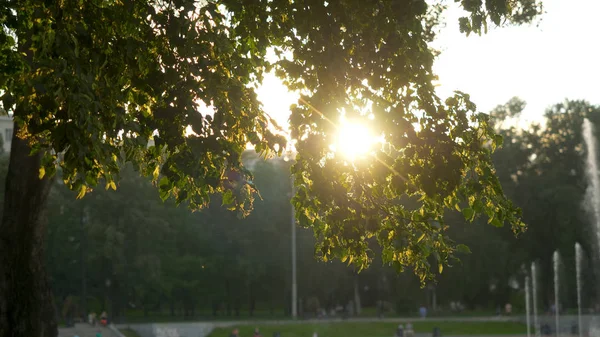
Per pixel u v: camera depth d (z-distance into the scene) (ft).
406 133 34.78
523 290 333.62
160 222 271.49
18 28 34.06
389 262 38.86
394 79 36.81
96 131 30.09
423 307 300.81
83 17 33.88
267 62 40.29
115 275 273.75
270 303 333.83
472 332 243.40
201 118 32.78
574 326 236.84
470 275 276.82
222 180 36.09
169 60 34.45
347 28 36.29
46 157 33.42
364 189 36.50
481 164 36.47
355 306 350.43
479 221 275.39
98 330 242.99
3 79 32.40
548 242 287.89
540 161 307.58
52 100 30.12
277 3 36.88
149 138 35.24
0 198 202.28
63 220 271.28
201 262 293.02
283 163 323.16
